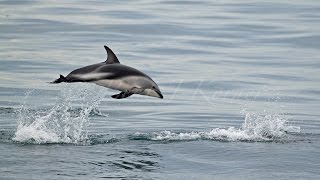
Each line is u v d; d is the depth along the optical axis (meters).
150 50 65.06
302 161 30.30
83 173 26.94
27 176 26.16
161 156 30.62
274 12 85.94
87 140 34.19
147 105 47.16
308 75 57.00
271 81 54.91
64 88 51.03
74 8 85.00
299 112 45.66
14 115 42.00
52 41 68.00
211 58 62.75
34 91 50.09
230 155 31.25
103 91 51.00
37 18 78.56
